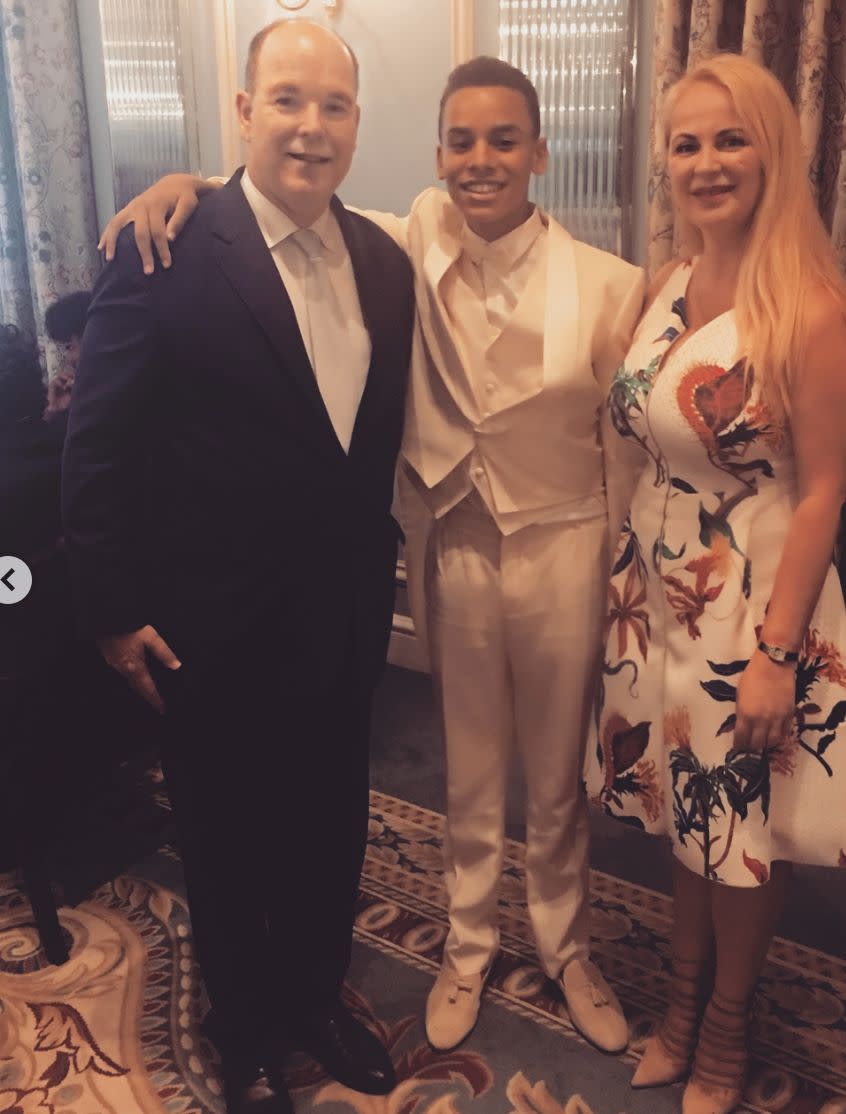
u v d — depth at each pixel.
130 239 1.53
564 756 1.88
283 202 1.55
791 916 2.31
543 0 2.85
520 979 2.13
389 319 1.66
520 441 1.70
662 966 2.16
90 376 1.52
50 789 2.18
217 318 1.51
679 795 1.65
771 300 1.48
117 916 2.35
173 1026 2.04
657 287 1.70
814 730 1.60
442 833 2.64
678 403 1.54
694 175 1.53
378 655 1.78
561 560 1.78
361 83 3.23
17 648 2.14
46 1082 1.91
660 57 2.61
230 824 1.74
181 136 3.59
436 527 1.85
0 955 2.24
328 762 1.80
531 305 1.66
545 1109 1.82
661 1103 1.83
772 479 1.56
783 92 1.51
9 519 2.19
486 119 1.58
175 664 1.62
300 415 1.56
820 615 1.60
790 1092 1.85
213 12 3.41
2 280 4.08
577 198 2.95
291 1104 1.83
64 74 3.74
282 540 1.60
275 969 1.96
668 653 1.66
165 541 1.60
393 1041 1.98
